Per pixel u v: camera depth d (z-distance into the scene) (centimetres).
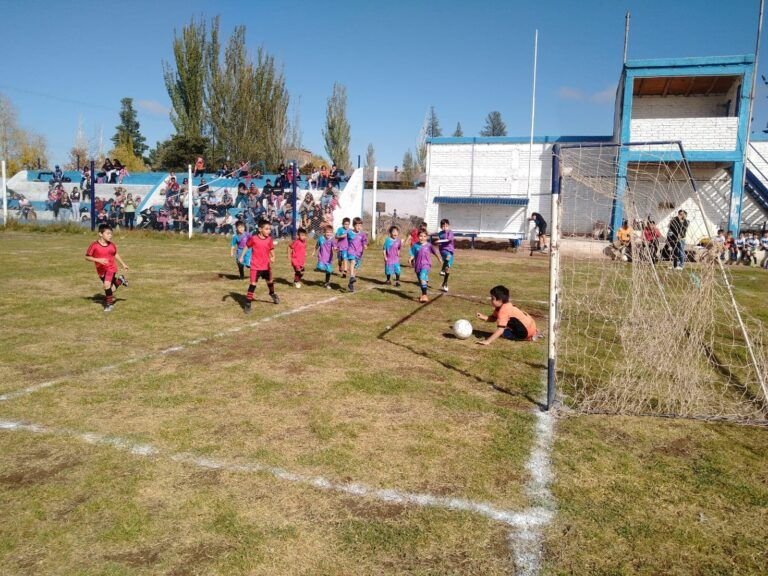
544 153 2758
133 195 2681
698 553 305
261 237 927
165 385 547
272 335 762
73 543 299
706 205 2303
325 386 555
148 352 664
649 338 689
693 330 660
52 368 594
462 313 964
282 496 350
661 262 861
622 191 870
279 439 430
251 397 520
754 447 446
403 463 397
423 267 1072
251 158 3847
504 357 687
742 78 2139
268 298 1055
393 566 287
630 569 290
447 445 429
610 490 370
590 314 986
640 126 2233
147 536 306
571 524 329
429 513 335
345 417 478
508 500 353
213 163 3844
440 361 658
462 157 2881
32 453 400
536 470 393
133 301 984
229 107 3803
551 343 505
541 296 1169
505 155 2822
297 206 2345
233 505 338
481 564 290
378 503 345
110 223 2603
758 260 2084
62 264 1438
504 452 420
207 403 502
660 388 582
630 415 507
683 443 450
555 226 503
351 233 1162
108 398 509
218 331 777
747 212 2355
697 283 669
